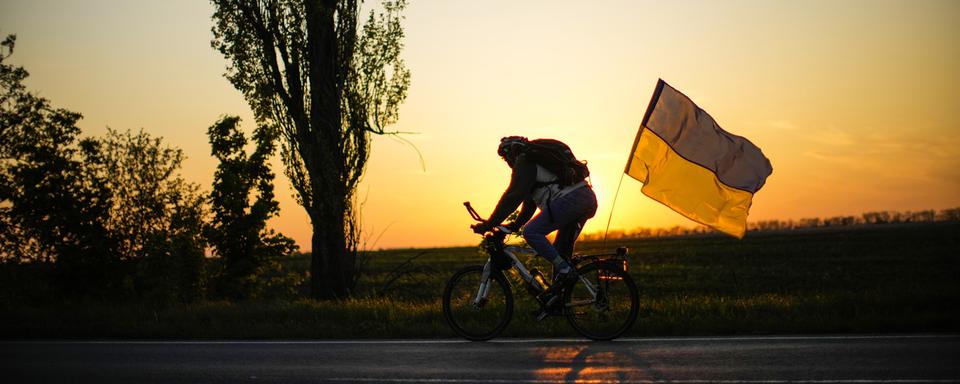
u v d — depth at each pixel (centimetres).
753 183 1577
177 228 2539
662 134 1606
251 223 2686
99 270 2598
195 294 2559
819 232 12962
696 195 1602
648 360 1056
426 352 1181
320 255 2612
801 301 1802
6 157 2541
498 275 1345
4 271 2527
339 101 2517
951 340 1177
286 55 2498
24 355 1233
